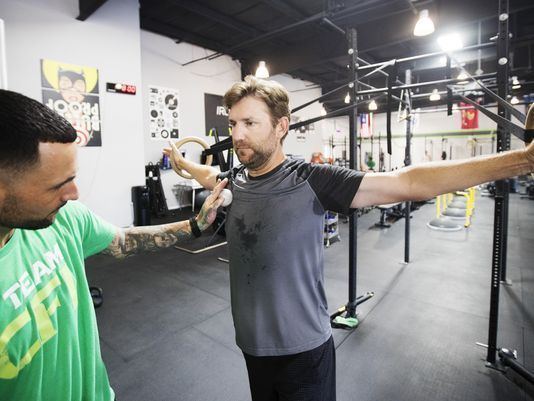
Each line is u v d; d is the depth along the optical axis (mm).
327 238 4793
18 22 4305
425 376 1918
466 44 6406
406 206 3932
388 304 2869
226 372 1975
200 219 1009
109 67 5156
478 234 5422
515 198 9398
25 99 503
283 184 928
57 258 664
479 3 4637
